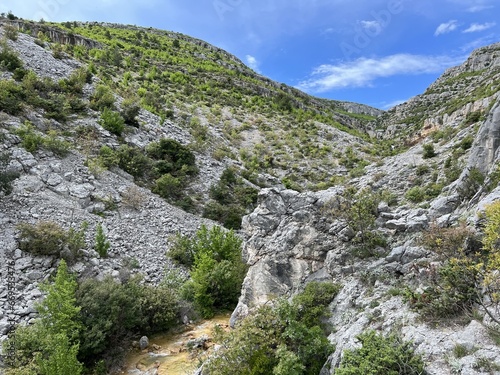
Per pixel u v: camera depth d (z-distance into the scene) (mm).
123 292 16422
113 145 33000
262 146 55125
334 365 9242
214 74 94938
